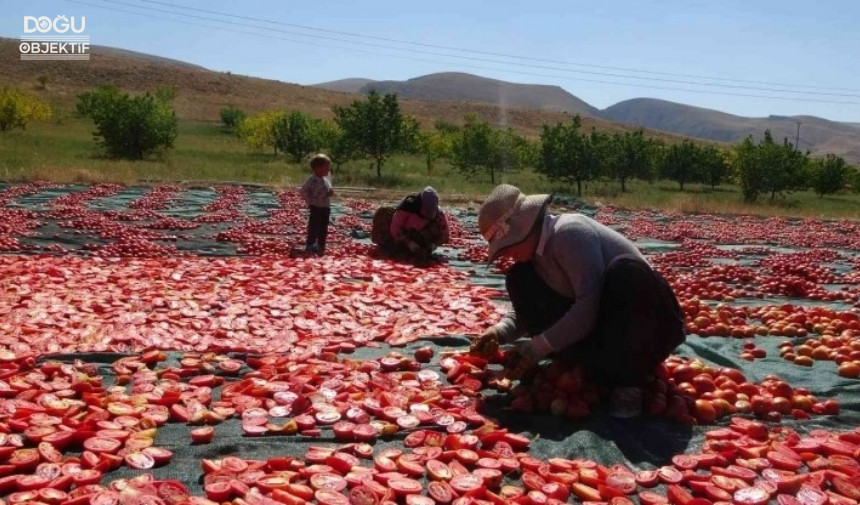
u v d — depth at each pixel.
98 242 15.33
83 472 4.18
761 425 5.06
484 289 10.17
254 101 103.75
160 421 5.03
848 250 19.02
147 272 10.05
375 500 3.99
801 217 27.36
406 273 11.27
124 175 27.38
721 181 52.06
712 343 7.50
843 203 45.09
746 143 38.62
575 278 5.36
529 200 5.46
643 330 5.30
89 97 69.25
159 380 5.88
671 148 51.91
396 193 27.19
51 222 17.30
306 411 5.26
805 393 5.75
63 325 7.25
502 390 5.73
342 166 43.41
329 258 12.55
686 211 28.16
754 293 10.77
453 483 4.21
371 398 5.43
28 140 44.75
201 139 60.91
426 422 5.09
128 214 19.28
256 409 5.27
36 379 5.66
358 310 8.37
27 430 4.62
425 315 8.19
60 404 5.14
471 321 8.05
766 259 16.14
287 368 6.12
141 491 3.96
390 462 4.44
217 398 5.67
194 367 6.14
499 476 4.34
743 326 8.00
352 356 6.77
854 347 7.01
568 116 133.50
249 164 40.44
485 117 122.31
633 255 5.46
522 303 5.77
